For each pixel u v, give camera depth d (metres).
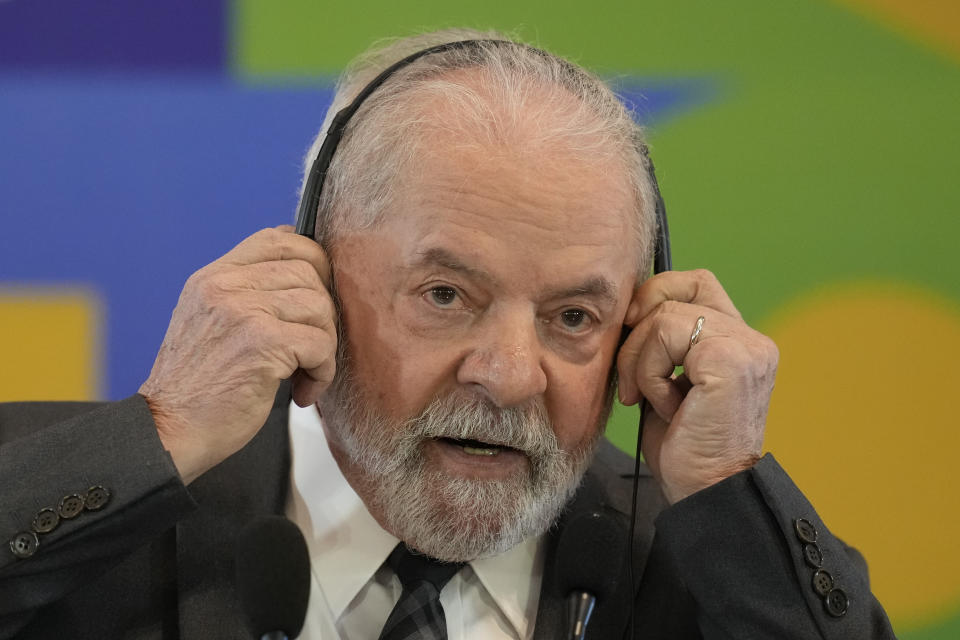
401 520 3.98
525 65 4.02
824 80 7.26
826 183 7.20
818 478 7.02
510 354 3.72
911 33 7.27
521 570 4.34
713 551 4.05
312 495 4.31
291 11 7.01
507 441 3.84
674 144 7.18
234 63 6.96
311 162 4.27
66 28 6.81
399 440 3.89
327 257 4.02
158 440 3.67
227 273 3.84
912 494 7.04
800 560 4.00
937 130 7.25
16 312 6.69
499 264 3.71
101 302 6.76
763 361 4.10
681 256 7.14
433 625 4.13
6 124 6.73
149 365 6.78
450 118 3.78
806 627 3.97
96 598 4.04
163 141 6.87
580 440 4.08
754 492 4.06
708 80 7.22
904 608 6.94
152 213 6.84
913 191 7.21
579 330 3.95
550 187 3.72
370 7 7.07
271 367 3.75
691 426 4.11
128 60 6.87
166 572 4.13
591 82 4.12
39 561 3.59
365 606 4.17
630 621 4.32
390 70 4.01
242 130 6.94
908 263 7.18
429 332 3.82
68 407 4.79
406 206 3.76
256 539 3.24
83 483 3.61
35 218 6.73
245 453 4.45
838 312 7.15
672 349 4.16
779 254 7.17
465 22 7.17
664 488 4.29
